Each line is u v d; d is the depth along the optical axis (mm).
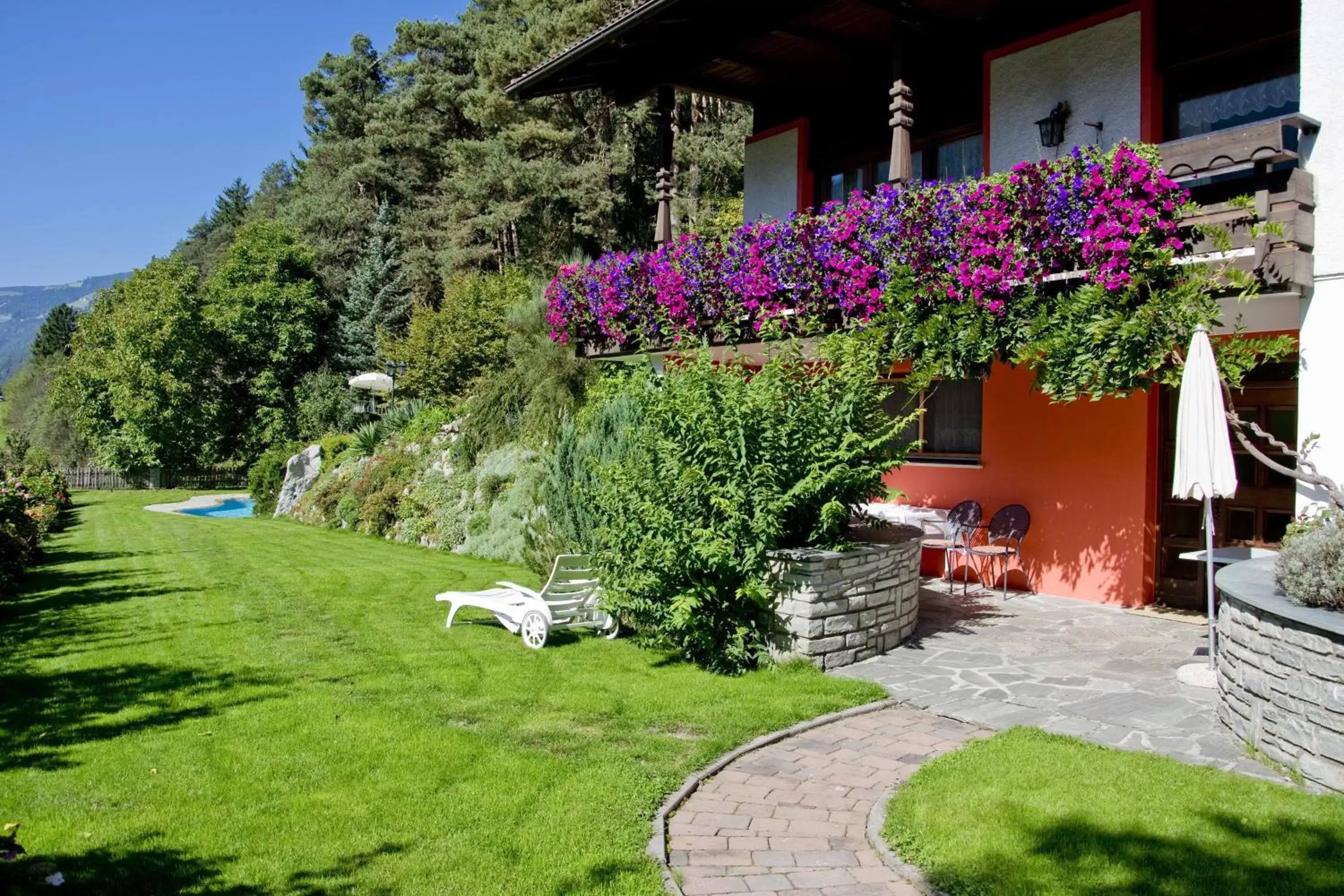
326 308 44250
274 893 3521
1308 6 6125
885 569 7414
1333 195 5969
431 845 3934
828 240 8445
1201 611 8664
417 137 41312
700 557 6902
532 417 15977
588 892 3514
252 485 26906
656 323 10617
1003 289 6941
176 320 39938
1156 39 8320
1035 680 6426
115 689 6492
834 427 7363
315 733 5430
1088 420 9367
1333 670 4137
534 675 6824
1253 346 6117
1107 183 6320
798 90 12398
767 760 5047
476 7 40594
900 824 4023
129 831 4086
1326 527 4727
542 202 30422
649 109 28766
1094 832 3777
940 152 10680
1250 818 3844
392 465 19422
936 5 9586
